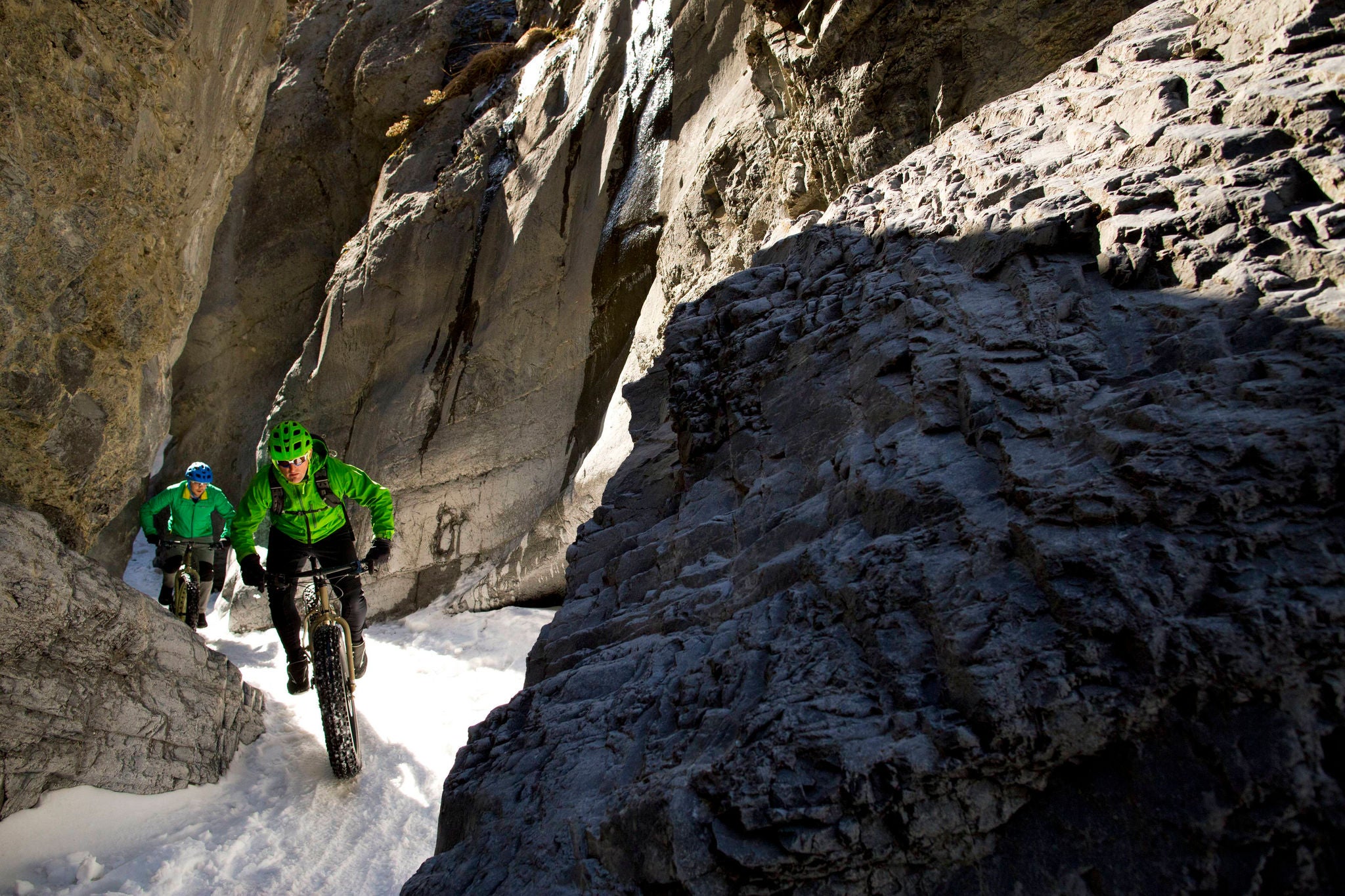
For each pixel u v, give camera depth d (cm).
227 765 505
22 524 396
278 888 376
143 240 443
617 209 925
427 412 1002
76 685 420
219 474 1317
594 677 225
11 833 389
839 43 539
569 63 1087
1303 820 105
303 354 1152
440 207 1099
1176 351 164
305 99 1396
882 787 130
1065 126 286
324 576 412
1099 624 126
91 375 424
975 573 149
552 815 178
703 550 256
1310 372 140
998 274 230
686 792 146
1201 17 277
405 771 493
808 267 347
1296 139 193
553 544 812
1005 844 126
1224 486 131
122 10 383
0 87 343
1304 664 112
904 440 199
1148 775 118
